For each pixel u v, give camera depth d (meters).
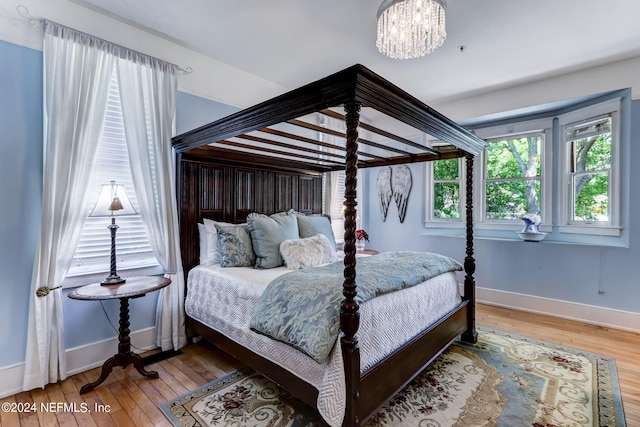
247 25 2.52
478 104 3.97
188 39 2.75
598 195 3.44
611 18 2.35
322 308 1.66
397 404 1.96
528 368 2.41
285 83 3.68
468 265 2.98
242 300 2.24
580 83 3.30
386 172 5.05
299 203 3.95
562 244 3.53
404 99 1.75
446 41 2.70
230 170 3.21
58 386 2.15
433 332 2.31
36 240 2.16
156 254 2.65
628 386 2.16
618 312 3.19
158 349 2.73
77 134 2.21
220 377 2.29
